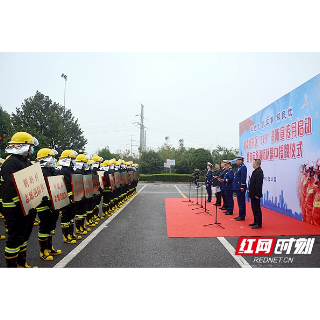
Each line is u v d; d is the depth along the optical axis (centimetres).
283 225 709
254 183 683
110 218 810
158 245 519
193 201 1241
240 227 683
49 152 474
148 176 3272
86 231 618
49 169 479
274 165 957
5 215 359
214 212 932
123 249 493
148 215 864
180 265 411
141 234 608
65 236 541
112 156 3475
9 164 360
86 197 623
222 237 581
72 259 439
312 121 722
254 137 1152
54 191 447
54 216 455
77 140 3141
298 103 795
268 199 1010
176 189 2070
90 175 670
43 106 2802
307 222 741
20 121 2502
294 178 815
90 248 500
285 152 873
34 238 586
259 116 1097
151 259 438
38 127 2595
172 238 573
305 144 755
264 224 722
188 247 505
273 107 965
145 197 1433
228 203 887
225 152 3597
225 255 458
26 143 380
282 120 895
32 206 380
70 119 3188
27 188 371
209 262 424
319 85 696
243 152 1305
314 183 709
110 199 838
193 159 3231
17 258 388
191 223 734
